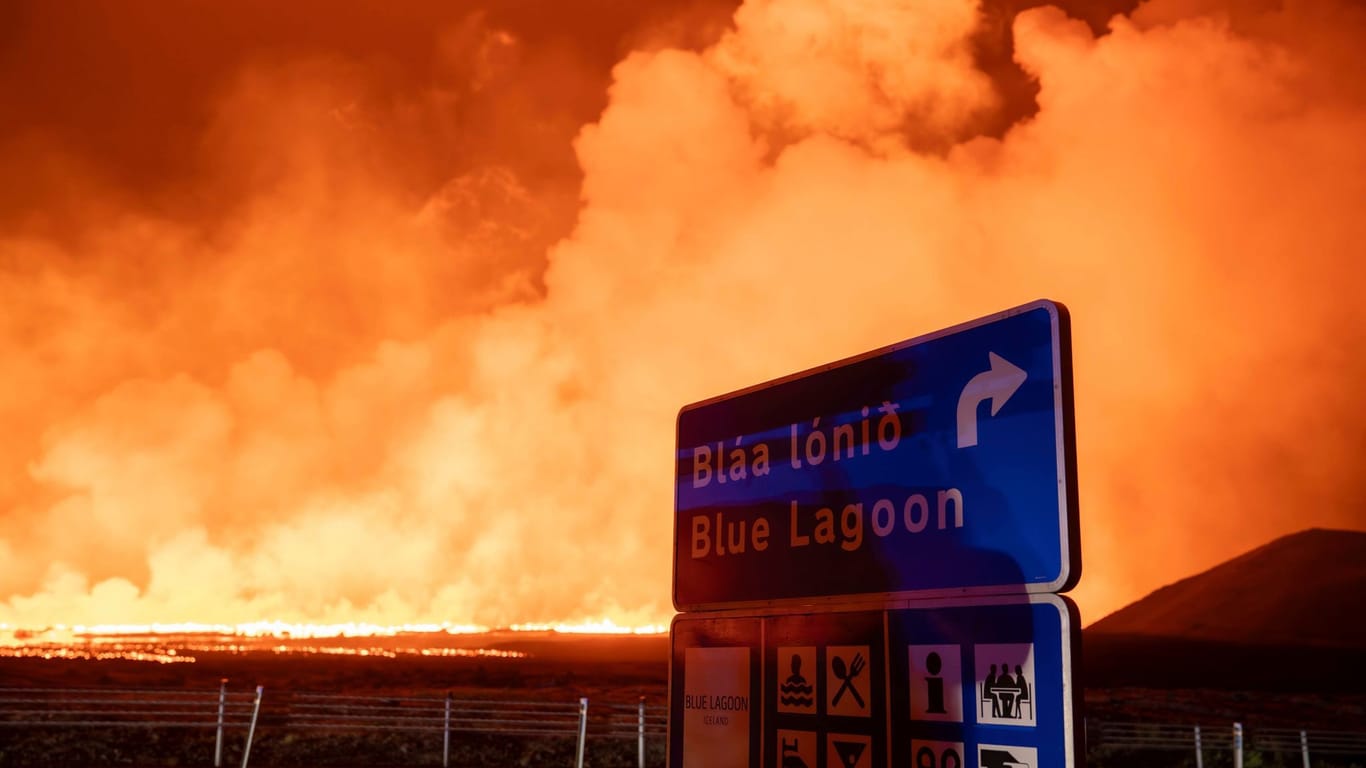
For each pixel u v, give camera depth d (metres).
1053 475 3.63
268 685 57.75
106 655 124.56
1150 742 32.75
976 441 3.97
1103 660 124.06
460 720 27.17
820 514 4.75
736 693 5.12
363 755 27.47
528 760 27.84
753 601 5.09
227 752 26.86
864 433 4.57
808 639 4.70
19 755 25.33
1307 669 114.94
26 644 181.88
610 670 101.56
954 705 3.89
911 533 4.23
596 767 27.42
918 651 4.10
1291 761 33.72
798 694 4.71
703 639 5.40
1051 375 3.68
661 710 38.41
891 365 4.46
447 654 160.50
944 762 3.90
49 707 33.88
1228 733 35.56
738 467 5.33
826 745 4.51
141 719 31.41
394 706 36.00
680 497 5.72
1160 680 104.62
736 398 5.43
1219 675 110.31
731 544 5.30
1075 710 3.42
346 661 105.81
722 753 5.16
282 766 25.45
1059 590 3.57
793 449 4.98
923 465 4.21
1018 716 3.62
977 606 3.86
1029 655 3.61
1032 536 3.68
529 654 169.62
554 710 38.03
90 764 24.59
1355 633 182.00
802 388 4.98
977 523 3.92
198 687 53.44
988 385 3.95
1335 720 55.62
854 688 4.40
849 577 4.52
